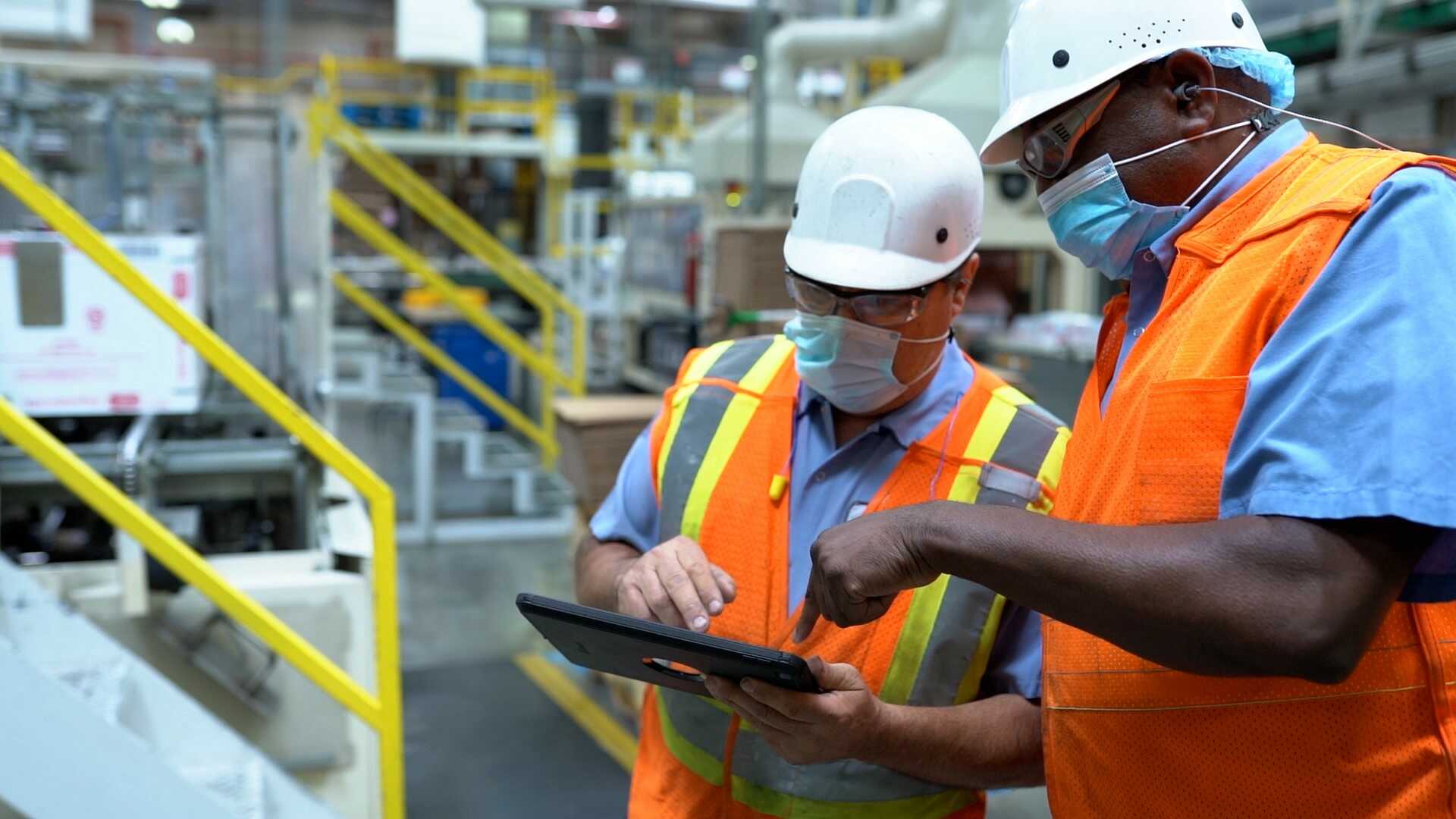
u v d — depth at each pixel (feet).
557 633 3.67
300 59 45.73
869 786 4.06
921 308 4.00
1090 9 3.13
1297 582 2.44
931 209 4.00
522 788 10.82
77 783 5.14
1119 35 3.07
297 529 9.68
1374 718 2.80
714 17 49.19
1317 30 13.85
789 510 4.28
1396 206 2.67
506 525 19.74
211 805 5.29
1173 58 3.05
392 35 46.75
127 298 8.80
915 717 3.81
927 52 15.72
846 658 4.09
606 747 11.80
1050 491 4.07
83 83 12.58
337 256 30.14
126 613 7.63
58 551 8.69
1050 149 3.28
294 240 16.85
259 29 45.11
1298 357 2.62
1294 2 16.84
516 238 31.50
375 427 29.45
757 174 14.98
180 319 6.59
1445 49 9.66
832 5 39.09
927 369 4.20
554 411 12.28
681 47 46.57
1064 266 14.46
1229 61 3.05
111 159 11.82
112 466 8.79
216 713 7.70
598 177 30.81
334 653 7.80
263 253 12.48
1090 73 3.10
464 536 19.44
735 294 12.32
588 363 22.98
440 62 29.68
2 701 5.06
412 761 11.33
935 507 2.80
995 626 4.12
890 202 3.98
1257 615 2.44
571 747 11.76
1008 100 3.37
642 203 20.58
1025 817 6.83
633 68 42.47
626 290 21.98
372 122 31.40
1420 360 2.46
